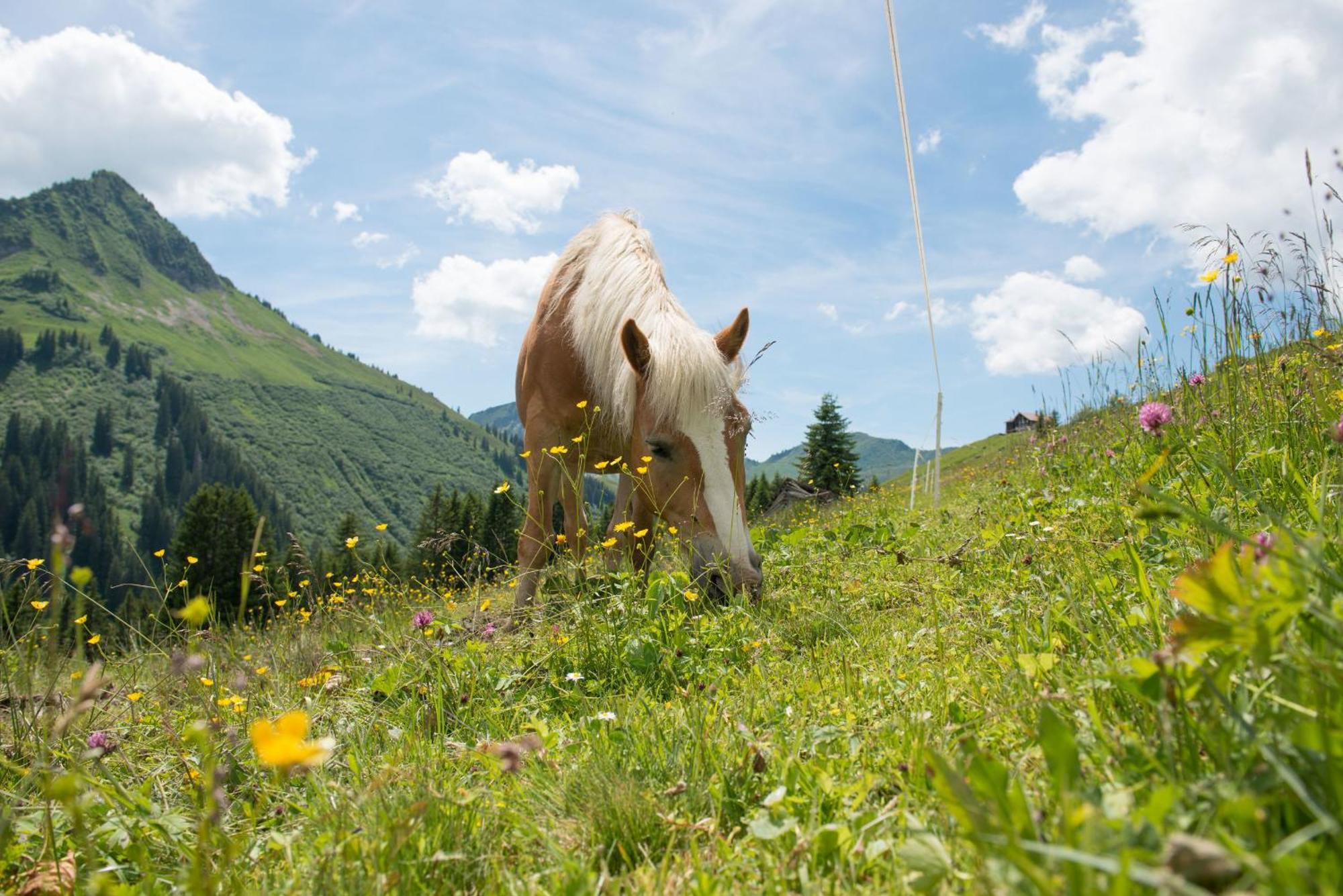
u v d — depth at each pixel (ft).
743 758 6.80
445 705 10.41
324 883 5.24
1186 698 4.35
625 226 19.16
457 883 5.54
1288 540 4.14
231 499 149.18
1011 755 5.60
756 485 78.69
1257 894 2.69
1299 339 12.75
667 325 16.19
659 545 19.60
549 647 12.23
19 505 531.09
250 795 7.95
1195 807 3.74
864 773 6.22
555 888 5.24
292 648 15.83
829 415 133.08
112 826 6.75
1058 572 10.01
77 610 11.10
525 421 19.67
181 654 5.54
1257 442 10.87
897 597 13.62
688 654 11.58
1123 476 14.55
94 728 10.36
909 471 77.87
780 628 12.66
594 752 7.43
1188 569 3.81
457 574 20.01
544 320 19.29
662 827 5.93
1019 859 2.97
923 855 4.13
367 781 7.86
